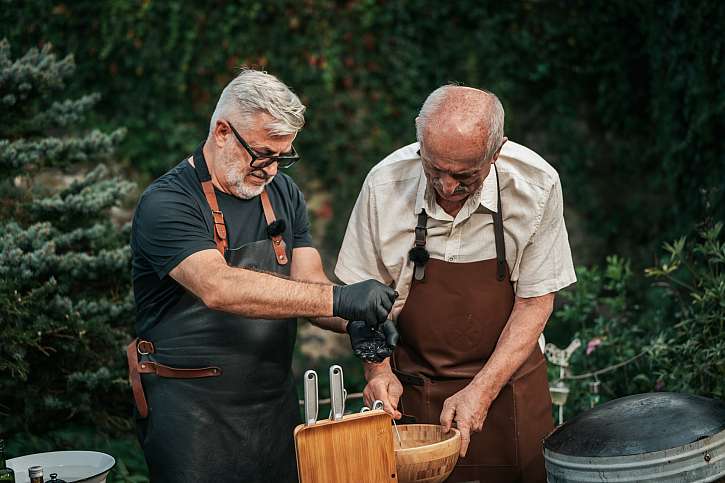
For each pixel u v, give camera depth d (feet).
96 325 11.93
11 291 11.27
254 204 8.16
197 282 7.50
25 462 8.79
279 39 20.97
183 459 7.93
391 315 8.80
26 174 12.82
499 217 8.34
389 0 21.24
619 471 6.78
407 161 8.52
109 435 12.48
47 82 13.19
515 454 8.61
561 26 21.49
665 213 20.26
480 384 8.11
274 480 8.33
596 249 21.40
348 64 21.25
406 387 8.79
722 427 6.86
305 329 20.33
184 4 20.40
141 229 7.80
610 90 21.36
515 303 8.64
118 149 20.26
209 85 20.80
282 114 7.50
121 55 20.33
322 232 21.34
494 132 7.39
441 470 7.06
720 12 16.11
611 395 13.44
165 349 8.00
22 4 19.77
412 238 8.48
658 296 17.40
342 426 6.86
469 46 21.52
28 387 11.74
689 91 17.33
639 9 20.13
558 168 21.53
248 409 8.13
